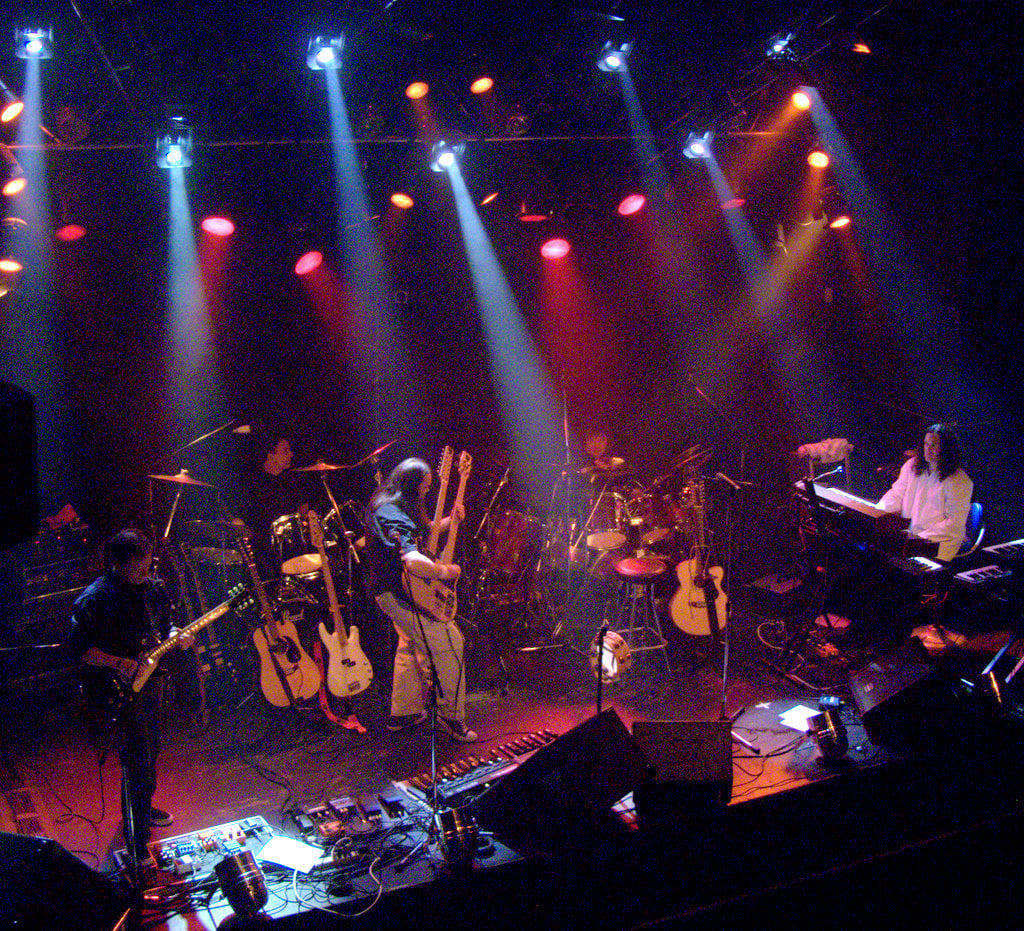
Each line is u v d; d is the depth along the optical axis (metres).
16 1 5.49
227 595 6.98
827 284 10.02
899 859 5.25
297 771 5.99
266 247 7.84
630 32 6.76
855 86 8.32
